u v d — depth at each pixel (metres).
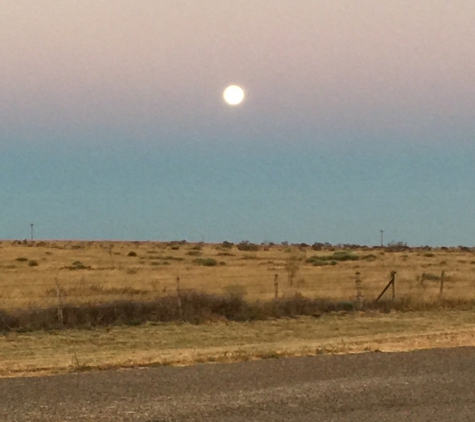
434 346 16.47
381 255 88.69
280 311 27.47
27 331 23.39
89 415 8.81
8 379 11.21
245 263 67.19
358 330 23.70
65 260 71.56
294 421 8.64
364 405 9.38
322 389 10.16
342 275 48.25
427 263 69.44
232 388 10.27
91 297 32.22
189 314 26.02
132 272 53.34
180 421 8.62
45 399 9.61
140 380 10.87
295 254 86.38
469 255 99.81
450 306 30.70
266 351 15.53
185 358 14.34
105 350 19.31
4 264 63.31
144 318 25.56
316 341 19.75
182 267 60.34
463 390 10.23
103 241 145.50
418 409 9.23
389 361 12.51
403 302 30.31
